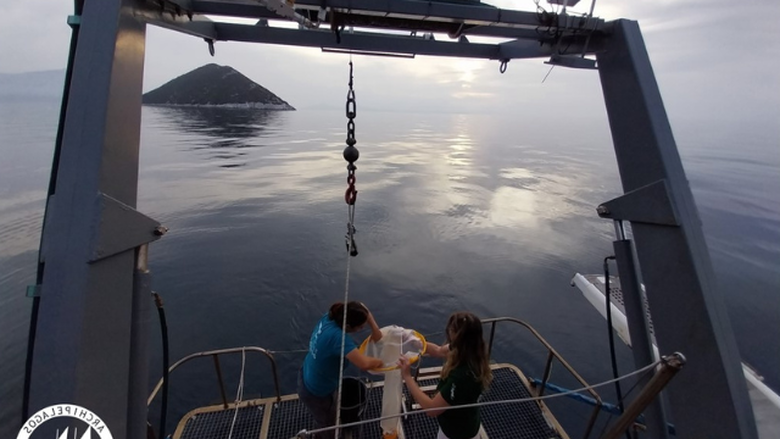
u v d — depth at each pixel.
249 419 4.20
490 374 2.40
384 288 12.12
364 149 53.59
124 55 1.39
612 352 2.38
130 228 1.35
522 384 4.65
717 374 1.64
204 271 12.70
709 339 1.67
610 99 2.15
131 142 1.43
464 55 2.91
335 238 16.27
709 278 1.74
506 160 47.03
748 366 4.87
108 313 1.28
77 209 1.22
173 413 6.91
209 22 2.42
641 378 1.97
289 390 7.51
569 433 6.41
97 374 1.23
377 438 3.78
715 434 1.64
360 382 3.55
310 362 2.94
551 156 53.09
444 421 2.47
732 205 24.94
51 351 1.16
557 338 9.56
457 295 11.81
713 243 17.58
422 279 12.80
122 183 1.37
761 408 4.43
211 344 9.01
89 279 1.21
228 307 10.59
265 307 10.64
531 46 2.56
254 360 8.34
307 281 12.24
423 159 45.28
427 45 2.84
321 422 3.07
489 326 10.05
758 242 17.73
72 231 1.21
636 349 2.01
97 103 1.27
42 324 1.17
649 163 1.93
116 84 1.33
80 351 1.17
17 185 22.20
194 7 2.06
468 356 2.34
